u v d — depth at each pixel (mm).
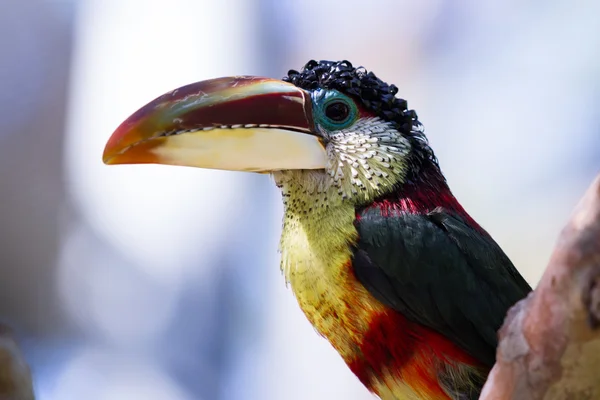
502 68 3471
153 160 2404
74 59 3893
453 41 3520
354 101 2414
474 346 2393
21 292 3760
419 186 2418
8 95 3793
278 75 3791
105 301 3807
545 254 3230
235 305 3689
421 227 2400
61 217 3793
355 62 3631
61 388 3619
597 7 3369
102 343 3785
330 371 3459
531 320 2271
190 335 3738
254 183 3721
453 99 3512
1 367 2352
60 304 3803
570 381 2268
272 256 3662
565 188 3289
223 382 3631
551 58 3422
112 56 3902
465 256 2402
